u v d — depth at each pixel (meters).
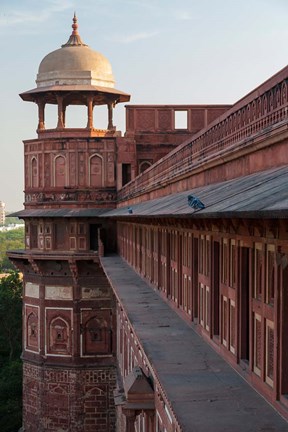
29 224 35.53
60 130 35.53
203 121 36.41
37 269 33.66
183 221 12.19
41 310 33.78
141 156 36.12
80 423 32.72
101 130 36.09
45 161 35.00
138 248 22.16
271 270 6.93
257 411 6.44
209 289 10.11
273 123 8.01
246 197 6.50
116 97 37.06
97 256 32.84
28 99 36.81
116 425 30.58
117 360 30.91
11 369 41.12
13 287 54.09
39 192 35.09
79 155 34.72
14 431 36.41
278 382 6.46
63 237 34.41
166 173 17.11
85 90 35.44
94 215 33.75
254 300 7.52
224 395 7.02
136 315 13.12
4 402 37.97
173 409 6.53
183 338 10.53
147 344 9.99
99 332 33.09
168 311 13.66
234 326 8.47
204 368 8.31
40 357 33.66
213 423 6.06
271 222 6.57
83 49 36.94
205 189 10.96
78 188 34.59
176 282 13.72
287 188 5.89
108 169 34.81
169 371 8.15
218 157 10.47
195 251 11.73
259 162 8.56
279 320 6.49
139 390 11.52
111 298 33.03
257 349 7.41
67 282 33.34
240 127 9.63
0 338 50.44
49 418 33.25
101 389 32.84
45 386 33.50
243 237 8.05
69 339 33.16
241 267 8.23
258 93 8.59
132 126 36.06
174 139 36.22
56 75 35.81
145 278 19.98
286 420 6.13
